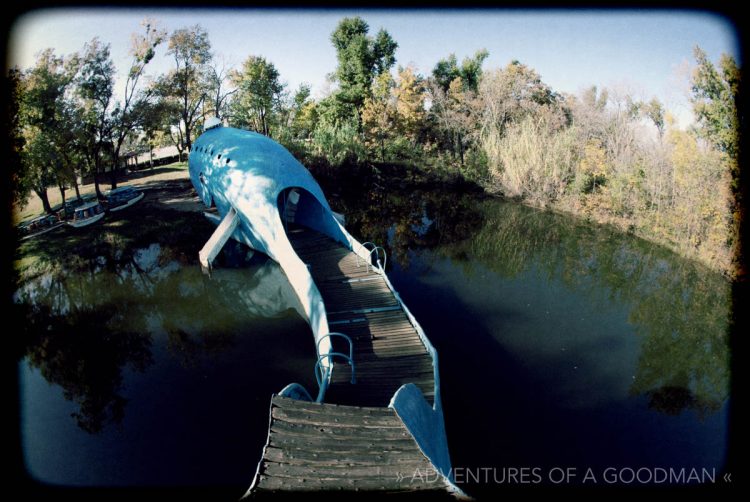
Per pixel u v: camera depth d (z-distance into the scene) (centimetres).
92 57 2502
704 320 1371
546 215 2480
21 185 2139
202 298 1650
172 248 2056
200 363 1244
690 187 1756
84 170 2703
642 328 1346
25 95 2183
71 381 1191
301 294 1449
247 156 1892
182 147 3997
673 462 861
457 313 1455
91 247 2069
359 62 3647
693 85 1734
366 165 3419
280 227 1686
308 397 834
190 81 3644
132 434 988
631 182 2095
